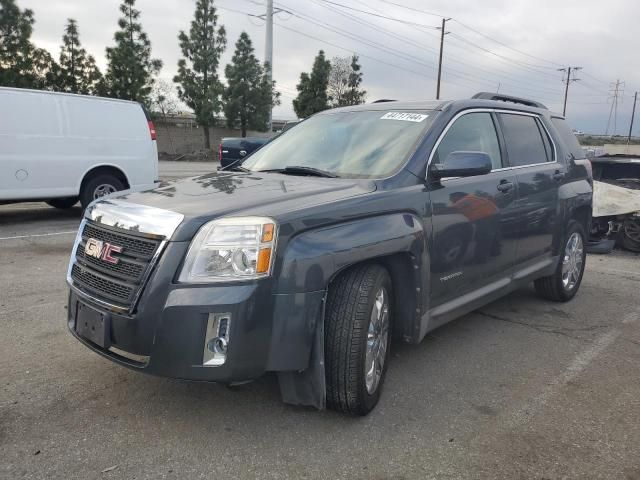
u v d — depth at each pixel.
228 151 16.11
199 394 3.51
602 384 3.87
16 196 9.13
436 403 3.52
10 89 9.02
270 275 2.78
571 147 5.86
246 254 2.75
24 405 3.33
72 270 3.37
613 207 8.73
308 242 2.90
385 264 3.53
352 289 3.10
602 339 4.78
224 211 2.88
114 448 2.91
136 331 2.79
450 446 3.03
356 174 3.74
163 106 46.72
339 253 2.97
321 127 4.52
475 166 3.59
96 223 3.21
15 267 6.61
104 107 10.06
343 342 3.06
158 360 2.76
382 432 3.15
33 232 8.92
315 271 2.87
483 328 5.00
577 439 3.14
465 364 4.16
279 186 3.41
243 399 3.47
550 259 5.37
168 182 3.82
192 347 2.71
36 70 32.41
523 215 4.71
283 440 3.03
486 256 4.28
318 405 3.07
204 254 2.75
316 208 3.01
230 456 2.88
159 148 40.75
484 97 4.95
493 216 4.29
